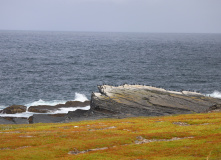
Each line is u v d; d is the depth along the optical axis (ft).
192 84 597.52
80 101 423.64
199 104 360.28
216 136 181.98
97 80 632.79
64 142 180.55
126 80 639.76
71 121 316.19
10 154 153.48
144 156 149.59
